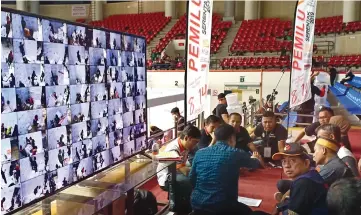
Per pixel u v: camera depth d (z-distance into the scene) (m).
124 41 2.86
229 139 2.88
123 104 2.88
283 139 4.94
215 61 13.48
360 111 5.77
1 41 1.78
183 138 3.71
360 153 6.09
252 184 4.38
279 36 15.57
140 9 22.05
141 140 3.20
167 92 7.59
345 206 1.32
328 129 2.73
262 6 18.47
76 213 2.25
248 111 8.21
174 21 19.83
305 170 2.33
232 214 2.72
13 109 1.87
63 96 2.21
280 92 10.71
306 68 5.08
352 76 8.94
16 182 1.91
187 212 3.53
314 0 4.95
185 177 3.57
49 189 2.13
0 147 1.80
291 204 2.15
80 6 22.41
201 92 3.90
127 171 2.92
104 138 2.63
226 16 18.42
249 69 11.31
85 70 2.39
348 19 14.92
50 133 2.12
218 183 2.69
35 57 1.99
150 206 3.32
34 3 21.27
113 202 2.68
